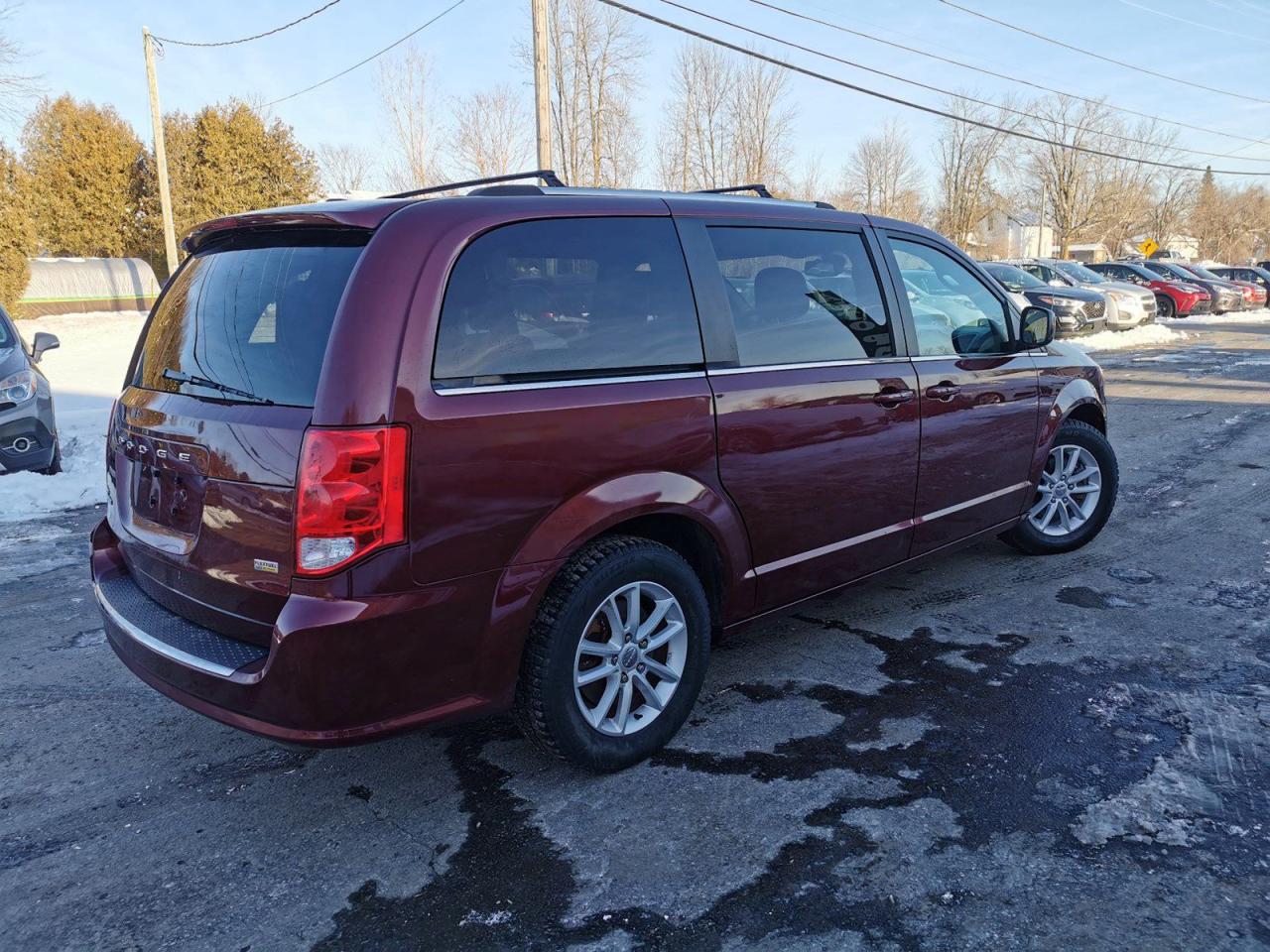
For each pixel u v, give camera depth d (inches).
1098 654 151.7
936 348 161.5
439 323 100.1
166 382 117.0
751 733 128.9
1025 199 2534.5
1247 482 269.0
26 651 165.9
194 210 1433.3
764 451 129.3
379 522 94.0
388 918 93.3
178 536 109.3
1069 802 109.4
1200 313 1069.1
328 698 94.9
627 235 120.4
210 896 97.7
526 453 104.0
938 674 145.9
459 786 118.2
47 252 1502.2
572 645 110.7
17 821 112.7
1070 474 201.9
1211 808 107.5
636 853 102.6
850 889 95.1
